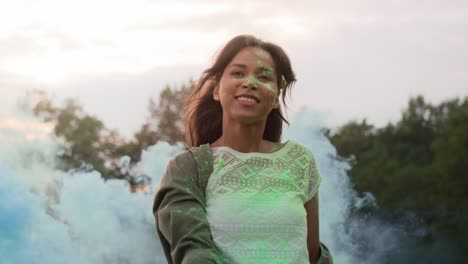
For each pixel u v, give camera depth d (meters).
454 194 36.38
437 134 47.47
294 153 3.11
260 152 3.10
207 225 2.87
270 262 2.87
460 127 39.41
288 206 2.95
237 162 3.01
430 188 36.84
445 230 34.09
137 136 36.28
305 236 2.98
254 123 3.07
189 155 3.03
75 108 37.81
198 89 3.29
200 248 2.80
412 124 47.94
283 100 3.28
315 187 3.14
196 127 3.33
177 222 2.87
